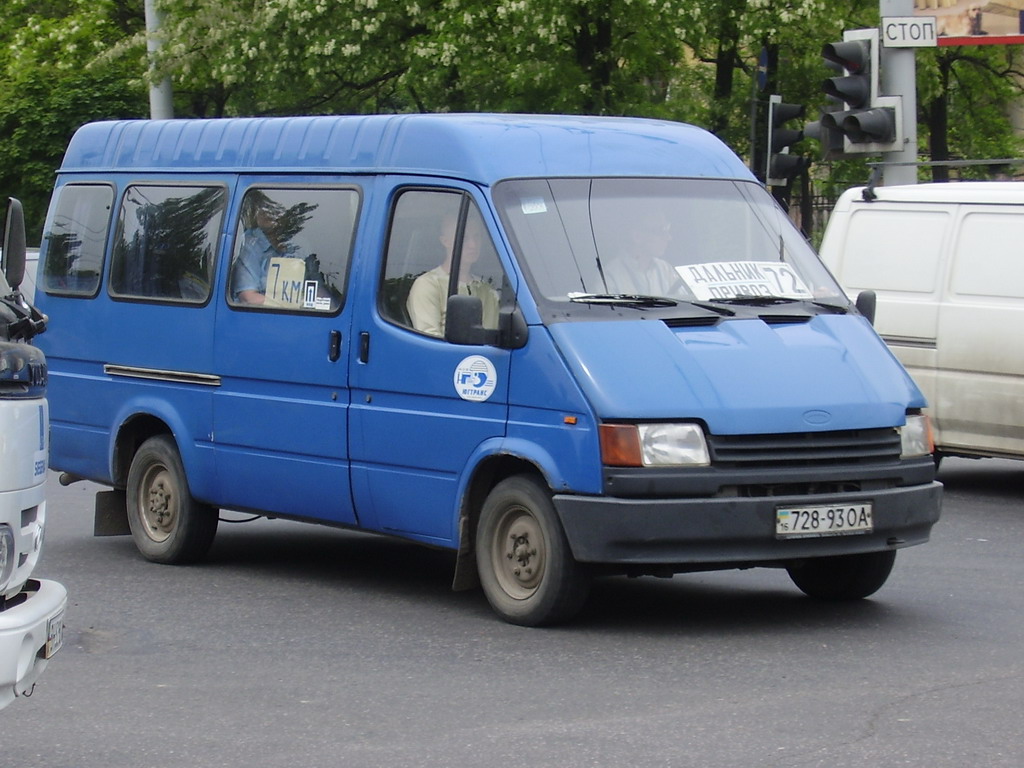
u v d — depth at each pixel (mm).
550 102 37438
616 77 38188
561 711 9016
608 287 11336
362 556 14828
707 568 11188
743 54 42625
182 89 45344
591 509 10477
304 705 9273
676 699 9234
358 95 41938
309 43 38344
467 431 11383
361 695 9484
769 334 11242
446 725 8781
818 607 12000
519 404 11008
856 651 10430
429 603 12305
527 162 11797
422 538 11891
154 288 14352
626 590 12789
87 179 15406
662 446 10453
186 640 11086
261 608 12188
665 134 12672
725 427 10539
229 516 17516
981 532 15766
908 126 23281
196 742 8555
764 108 40812
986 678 9672
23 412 7191
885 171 23344
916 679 9656
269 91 40969
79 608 12266
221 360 13508
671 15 36344
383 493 12141
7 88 48125
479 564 11477
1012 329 17391
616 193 11906
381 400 12117
